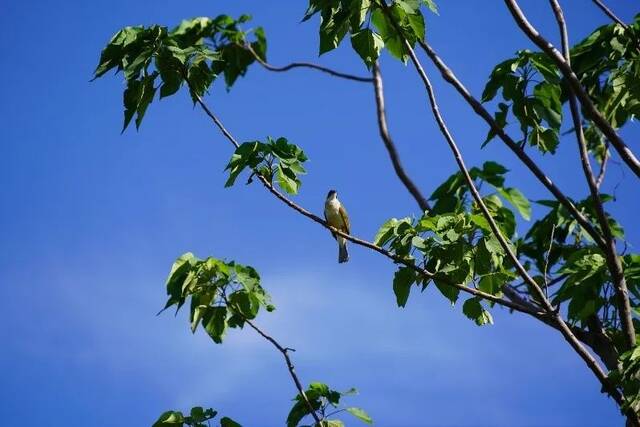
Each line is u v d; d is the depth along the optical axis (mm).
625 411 10984
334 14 11328
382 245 12188
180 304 12523
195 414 12656
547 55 12305
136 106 13047
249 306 12570
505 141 12398
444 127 11797
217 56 13234
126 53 13094
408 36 11344
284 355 12570
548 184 12336
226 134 13055
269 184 12148
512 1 12055
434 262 11961
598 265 12422
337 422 12375
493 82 12555
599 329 12820
